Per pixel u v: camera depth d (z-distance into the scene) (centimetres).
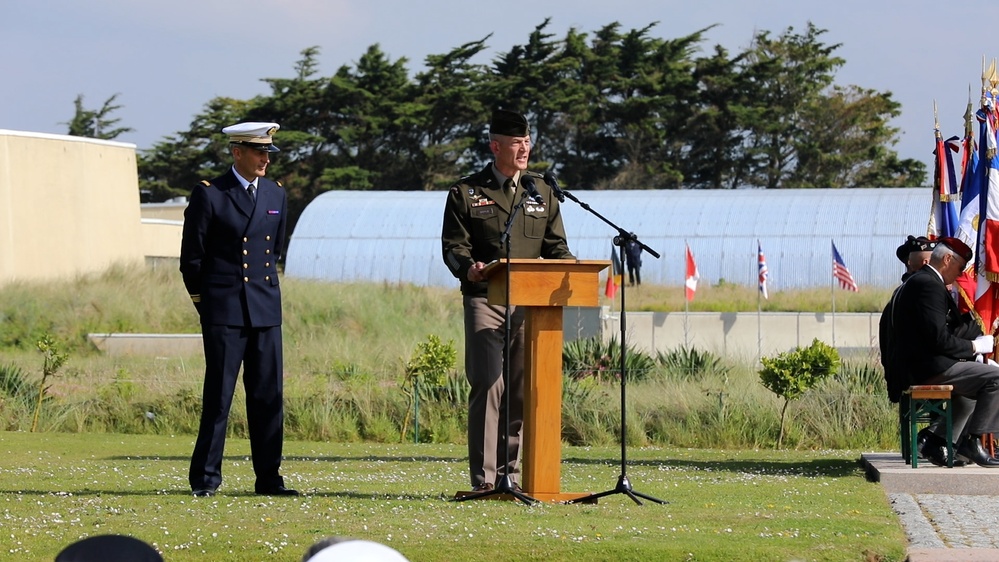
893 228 5584
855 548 857
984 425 1410
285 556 813
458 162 9050
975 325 1491
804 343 4169
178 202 7556
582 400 2211
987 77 1545
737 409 2123
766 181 9069
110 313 3841
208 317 1128
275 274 1155
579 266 1037
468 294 1126
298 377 2531
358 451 1873
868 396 2128
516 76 8919
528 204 1126
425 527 910
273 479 1150
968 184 1559
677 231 5738
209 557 813
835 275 4575
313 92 8975
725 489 1268
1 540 852
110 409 2264
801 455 1828
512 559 812
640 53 9294
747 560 816
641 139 8944
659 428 2141
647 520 967
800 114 9156
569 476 1428
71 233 5497
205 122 9512
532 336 1066
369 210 6103
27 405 2283
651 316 4178
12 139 5291
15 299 3847
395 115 8875
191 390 2306
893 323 1466
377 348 3086
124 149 5791
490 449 1130
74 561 347
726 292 5159
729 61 9088
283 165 8819
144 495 1123
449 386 2261
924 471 1344
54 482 1268
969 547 913
